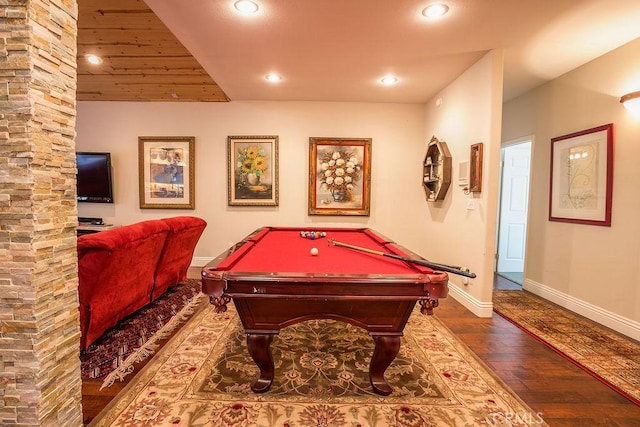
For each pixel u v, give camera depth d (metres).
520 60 3.03
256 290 1.52
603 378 1.95
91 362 2.05
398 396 1.75
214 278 1.51
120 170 4.72
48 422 1.28
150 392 1.74
